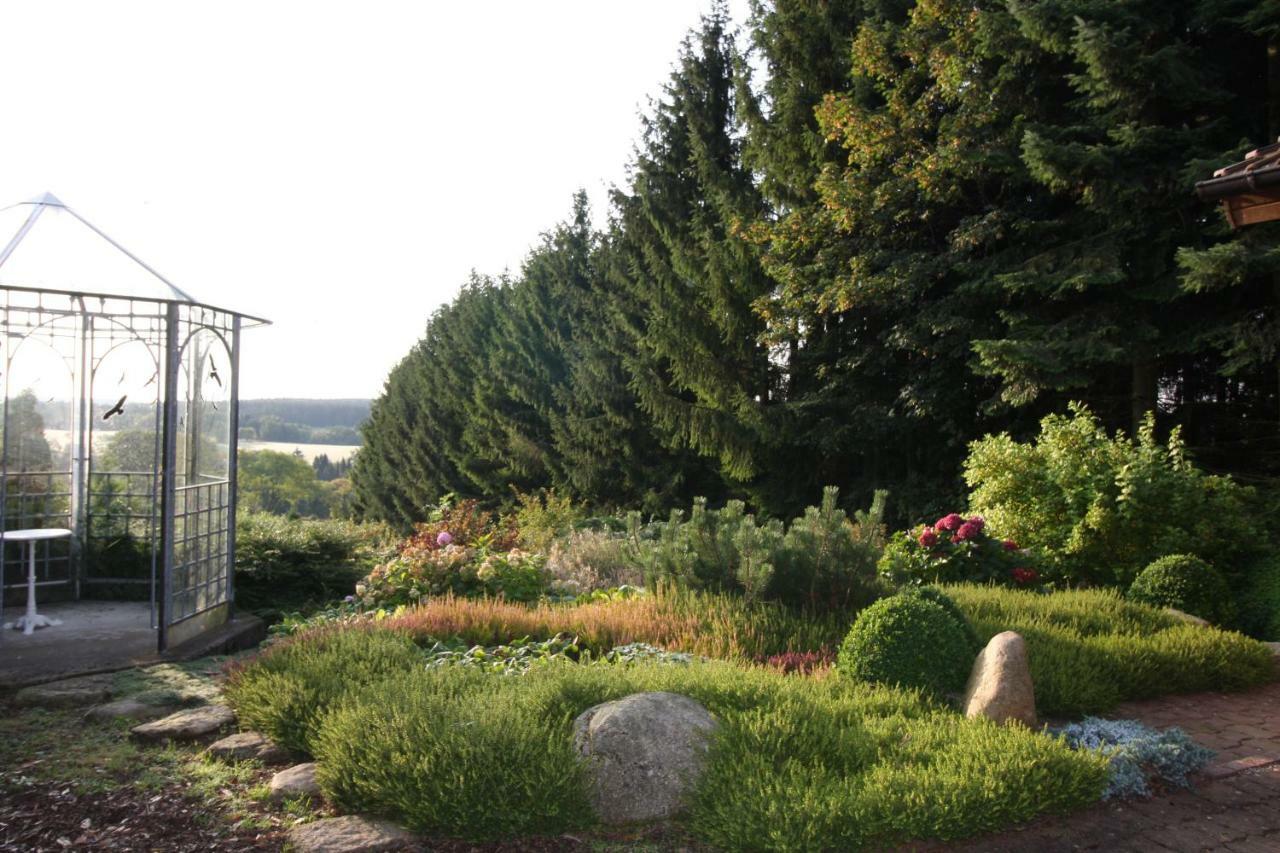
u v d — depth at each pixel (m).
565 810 4.17
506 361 25.03
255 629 8.78
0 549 8.16
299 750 5.19
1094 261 11.25
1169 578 8.70
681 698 4.86
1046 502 10.52
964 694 5.63
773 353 17.34
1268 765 5.22
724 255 16.86
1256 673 6.86
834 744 4.57
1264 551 9.78
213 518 8.55
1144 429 10.55
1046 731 5.14
